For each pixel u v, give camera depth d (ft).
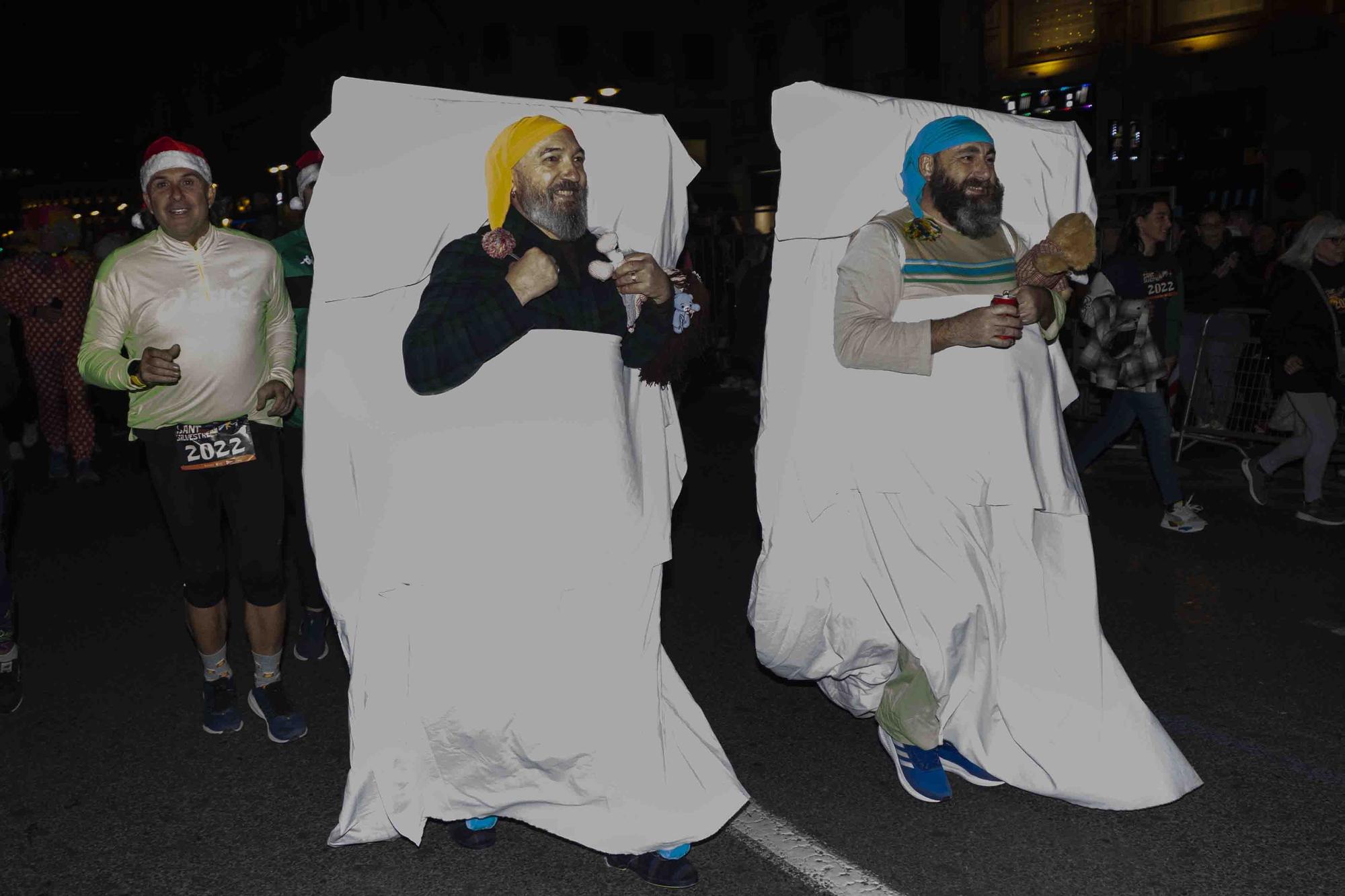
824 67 89.81
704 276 45.27
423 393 9.59
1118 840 11.16
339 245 9.87
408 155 9.77
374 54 118.32
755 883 10.69
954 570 11.12
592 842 10.37
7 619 15.42
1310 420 22.54
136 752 14.11
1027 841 11.22
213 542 13.75
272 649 14.20
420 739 10.48
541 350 9.71
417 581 10.00
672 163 10.98
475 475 9.80
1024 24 66.54
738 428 35.47
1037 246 11.25
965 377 11.05
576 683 10.11
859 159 11.33
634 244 10.88
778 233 11.58
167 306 12.86
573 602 10.07
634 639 10.28
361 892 10.82
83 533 24.94
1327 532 21.91
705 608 18.81
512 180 9.71
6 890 11.09
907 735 11.63
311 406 10.34
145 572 21.86
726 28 99.71
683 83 102.37
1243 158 55.11
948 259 11.14
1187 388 29.12
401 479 10.00
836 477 11.57
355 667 10.53
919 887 10.51
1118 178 61.11
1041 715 11.63
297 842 11.80
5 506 15.57
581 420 9.82
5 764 13.89
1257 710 14.08
